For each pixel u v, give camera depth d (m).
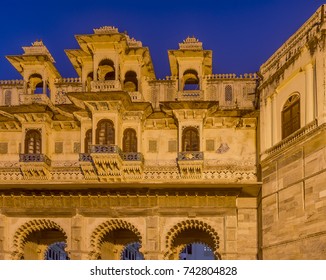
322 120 28.44
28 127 37.75
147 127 38.44
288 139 32.03
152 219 36.09
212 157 37.56
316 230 28.02
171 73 41.34
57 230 41.12
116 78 36.59
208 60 38.88
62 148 38.66
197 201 36.28
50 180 38.09
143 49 37.59
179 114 37.19
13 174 38.25
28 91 38.44
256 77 38.38
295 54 31.89
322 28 29.02
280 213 32.06
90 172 36.88
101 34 36.12
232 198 36.00
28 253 39.12
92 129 36.41
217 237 35.91
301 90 31.27
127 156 36.59
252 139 37.72
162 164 37.75
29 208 37.09
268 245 33.09
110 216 36.50
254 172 37.06
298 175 30.39
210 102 36.03
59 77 40.69
